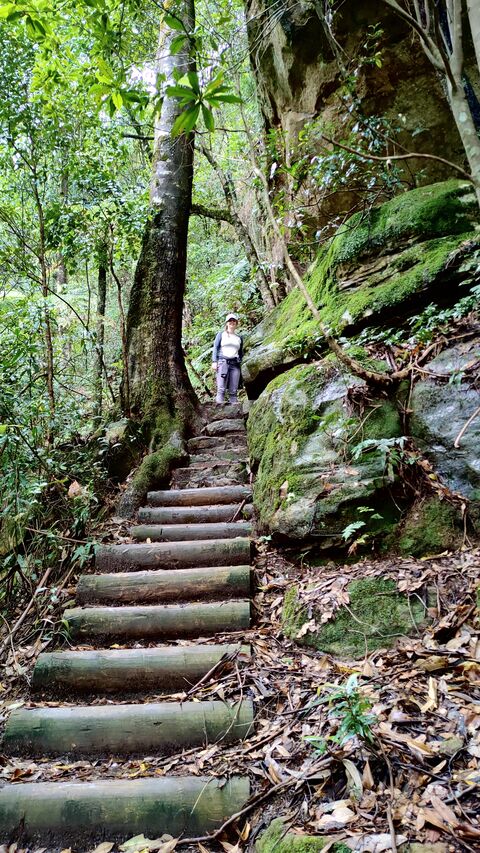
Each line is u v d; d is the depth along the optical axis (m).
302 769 2.04
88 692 2.73
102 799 2.08
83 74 4.82
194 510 4.18
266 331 6.07
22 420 4.04
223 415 5.95
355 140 4.58
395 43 4.77
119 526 4.12
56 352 5.46
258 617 3.09
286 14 5.38
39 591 3.35
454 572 2.74
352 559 3.17
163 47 5.69
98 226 5.45
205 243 12.08
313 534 3.28
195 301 11.86
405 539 3.05
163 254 5.89
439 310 3.70
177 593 3.28
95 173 5.29
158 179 6.16
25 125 4.73
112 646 3.01
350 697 1.87
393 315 3.85
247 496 4.34
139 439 5.15
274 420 4.14
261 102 7.04
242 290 9.80
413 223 3.99
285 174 6.05
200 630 3.03
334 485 3.30
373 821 1.68
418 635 2.55
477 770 1.76
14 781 2.24
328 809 1.79
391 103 4.84
